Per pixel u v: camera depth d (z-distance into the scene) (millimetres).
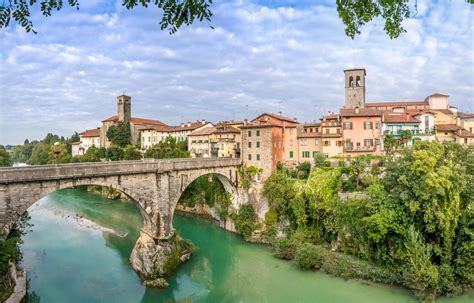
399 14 7516
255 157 56094
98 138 125062
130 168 36406
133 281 36000
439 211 31500
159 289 34406
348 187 43875
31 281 35156
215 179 61906
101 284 35031
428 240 33719
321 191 44000
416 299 30828
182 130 98750
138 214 65000
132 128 114750
